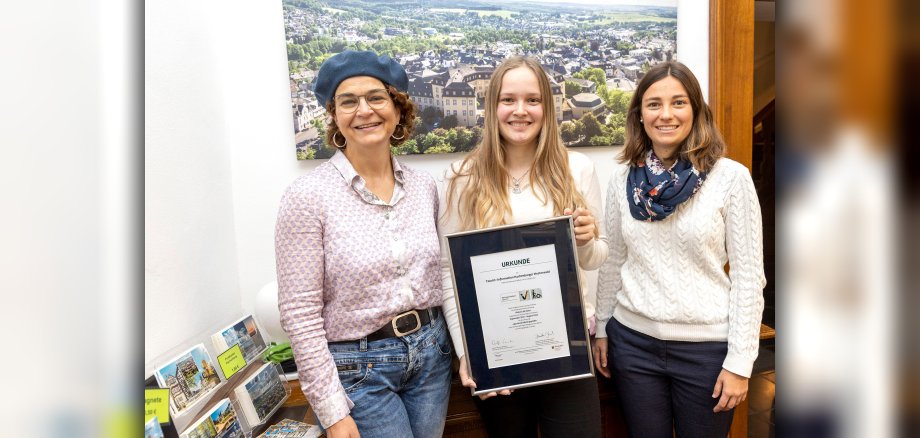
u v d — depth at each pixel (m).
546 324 1.10
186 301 1.25
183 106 1.27
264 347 1.37
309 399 0.95
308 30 1.51
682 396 1.21
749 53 1.74
